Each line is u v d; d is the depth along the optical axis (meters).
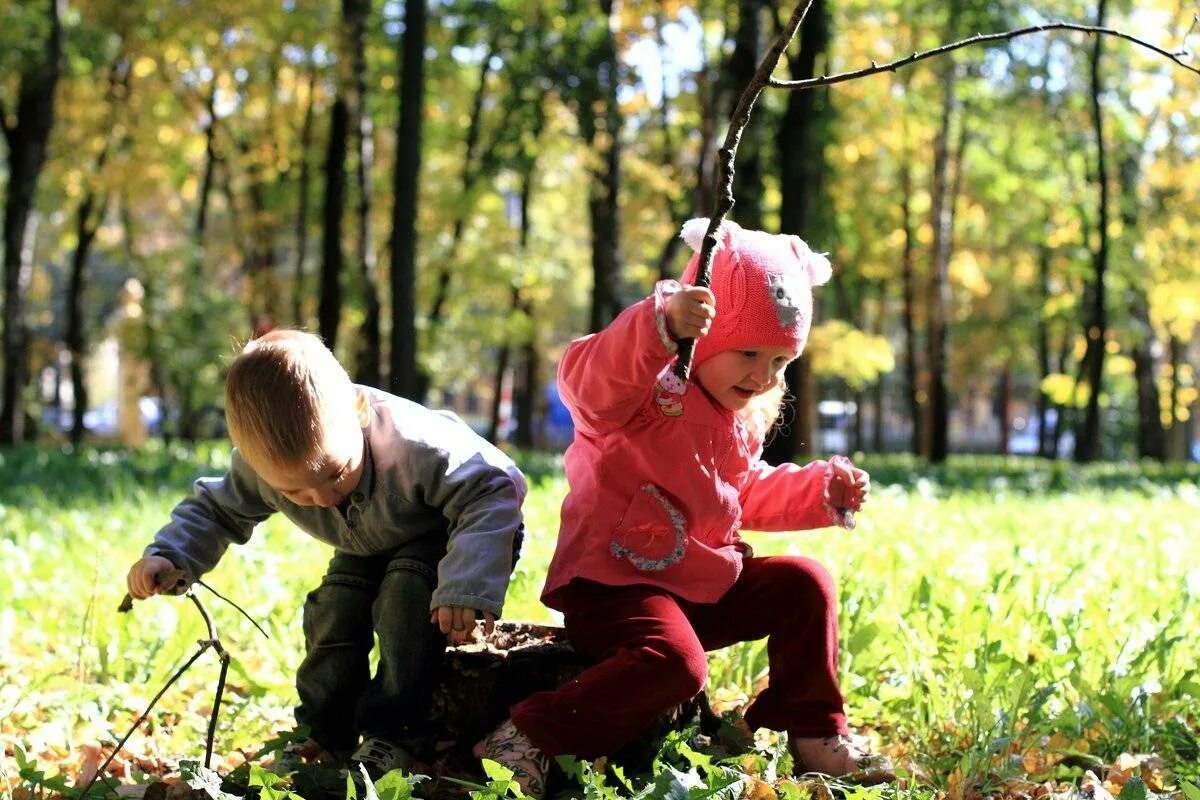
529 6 19.55
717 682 4.35
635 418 3.39
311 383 3.13
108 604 5.46
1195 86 21.36
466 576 3.21
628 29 23.66
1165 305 26.83
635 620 3.25
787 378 18.06
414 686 3.41
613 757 3.43
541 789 3.16
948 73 23.28
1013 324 36.53
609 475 3.40
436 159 27.88
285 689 4.20
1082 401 30.70
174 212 36.00
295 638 4.87
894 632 4.59
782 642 3.47
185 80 27.14
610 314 22.11
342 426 3.20
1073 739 3.86
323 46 20.97
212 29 23.41
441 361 28.03
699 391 3.45
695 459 3.39
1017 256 32.16
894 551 5.48
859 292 33.56
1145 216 26.12
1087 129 24.97
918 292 35.62
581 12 19.42
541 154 23.64
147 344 28.09
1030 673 3.81
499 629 3.91
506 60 20.28
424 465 3.35
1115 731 3.85
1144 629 4.50
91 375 64.44
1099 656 4.34
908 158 27.66
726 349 3.40
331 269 21.83
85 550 6.99
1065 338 36.75
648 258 31.67
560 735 3.17
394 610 3.41
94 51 22.00
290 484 3.18
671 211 23.44
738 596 3.50
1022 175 25.84
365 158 19.84
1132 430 51.53
